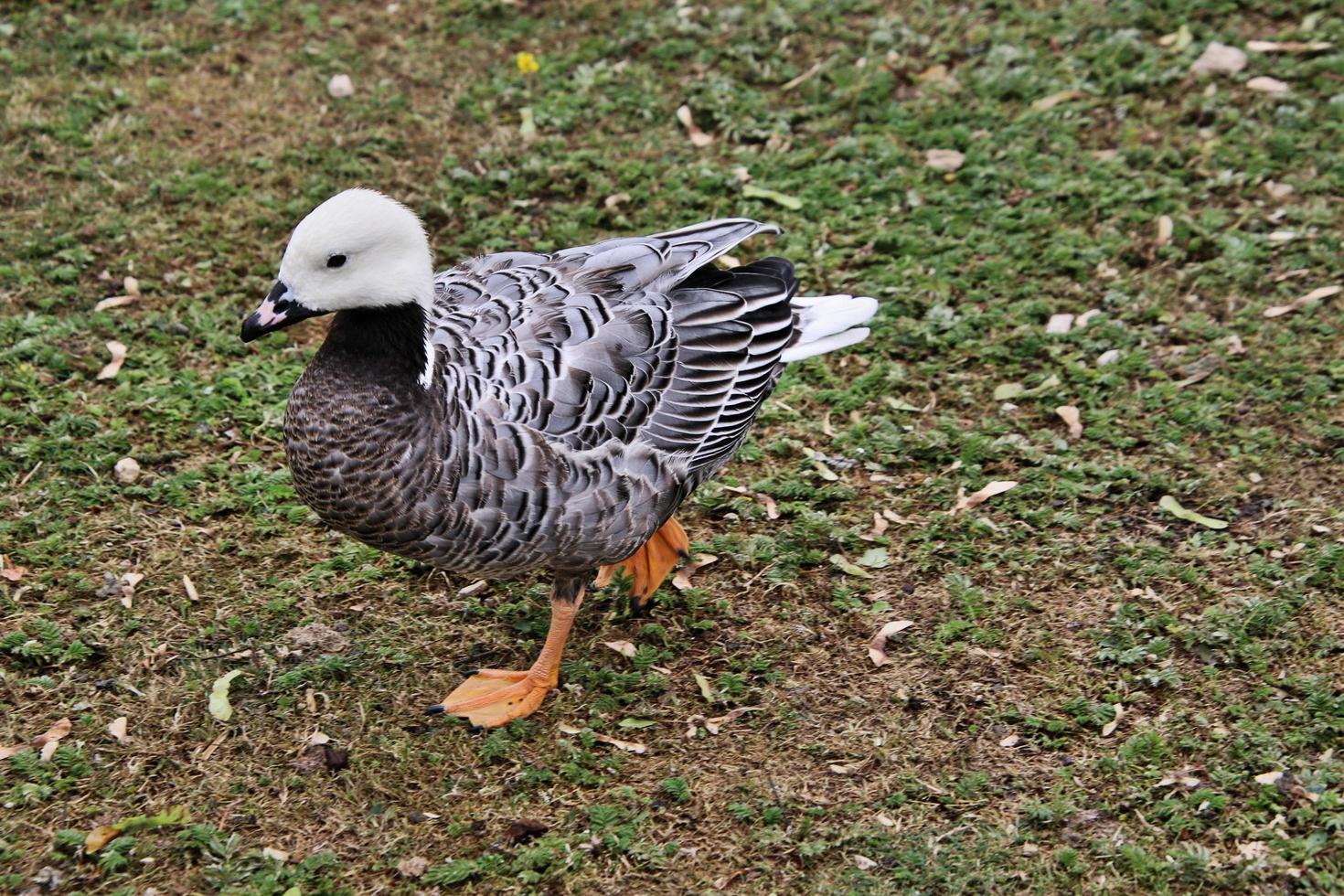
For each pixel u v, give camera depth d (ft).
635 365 20.90
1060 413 27.63
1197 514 25.27
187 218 32.19
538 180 33.76
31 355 27.99
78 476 25.54
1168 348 29.22
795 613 23.66
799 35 38.93
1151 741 20.81
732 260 31.48
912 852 19.20
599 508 20.34
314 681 21.88
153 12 39.45
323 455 19.72
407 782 20.33
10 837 19.02
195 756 20.52
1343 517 25.00
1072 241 31.83
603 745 21.09
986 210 32.99
